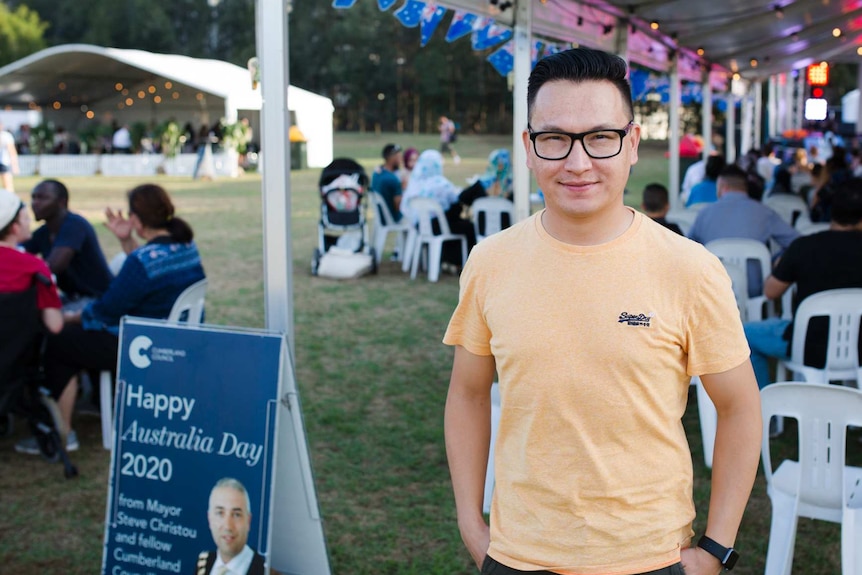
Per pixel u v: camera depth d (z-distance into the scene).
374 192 9.85
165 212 4.36
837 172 8.84
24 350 3.94
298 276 9.32
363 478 4.10
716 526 1.61
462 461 1.80
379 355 6.19
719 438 1.62
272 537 2.97
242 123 24.88
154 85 31.52
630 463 1.54
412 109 45.34
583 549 1.54
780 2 7.13
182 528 2.87
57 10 51.25
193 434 2.88
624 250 1.54
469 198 8.98
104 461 4.40
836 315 3.99
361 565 3.30
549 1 5.76
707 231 5.79
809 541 3.46
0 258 3.87
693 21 7.75
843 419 2.72
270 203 3.11
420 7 4.89
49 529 3.66
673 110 10.16
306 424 4.80
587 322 1.52
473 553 1.75
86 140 27.25
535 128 1.54
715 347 1.54
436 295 8.23
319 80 46.56
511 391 1.58
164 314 4.28
